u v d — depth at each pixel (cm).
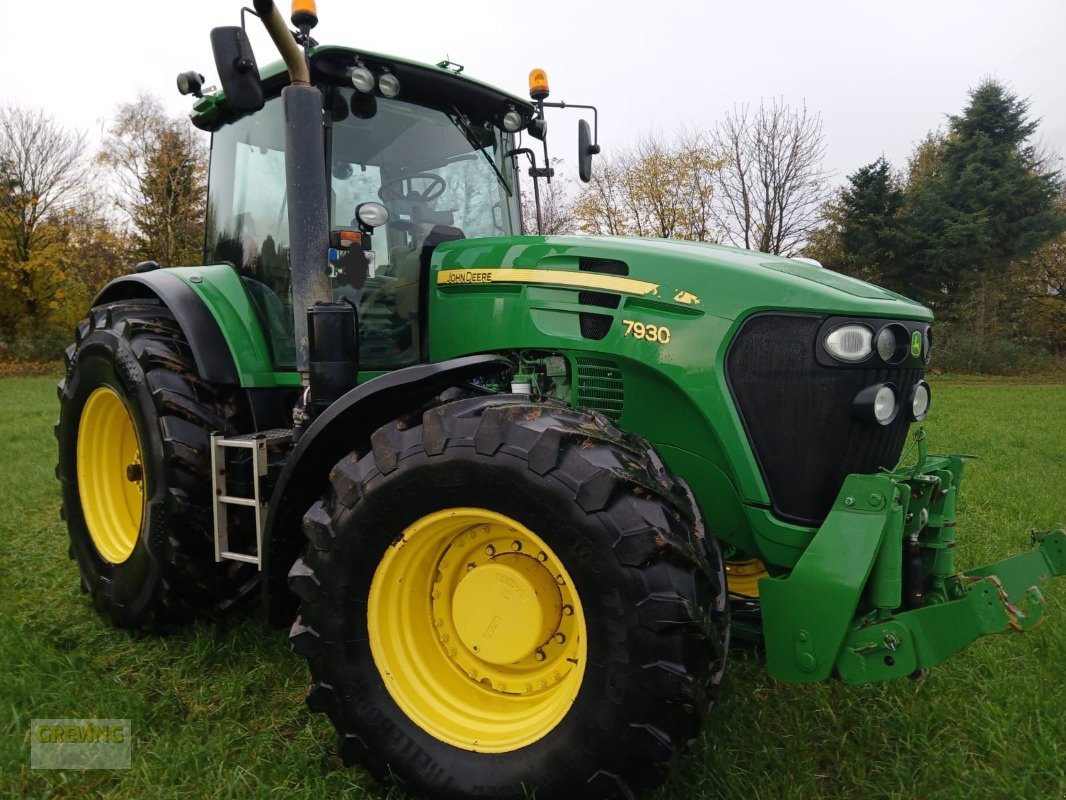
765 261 247
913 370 229
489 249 268
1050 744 215
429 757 193
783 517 218
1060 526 425
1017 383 2175
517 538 197
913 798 200
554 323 249
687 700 171
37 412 1118
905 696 248
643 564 171
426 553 205
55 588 350
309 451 216
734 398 220
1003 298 2856
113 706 240
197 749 215
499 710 202
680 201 2153
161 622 287
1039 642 281
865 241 2650
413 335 289
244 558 263
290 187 238
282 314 300
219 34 218
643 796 196
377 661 201
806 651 195
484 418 189
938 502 234
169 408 275
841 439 216
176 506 271
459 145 318
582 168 359
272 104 306
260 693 255
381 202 289
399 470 194
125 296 360
